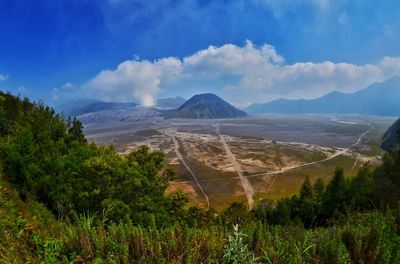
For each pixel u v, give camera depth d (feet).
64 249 28.04
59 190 89.56
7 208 41.27
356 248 25.25
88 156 111.75
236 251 22.76
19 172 91.15
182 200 110.42
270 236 28.53
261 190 390.63
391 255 24.27
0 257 24.88
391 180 93.35
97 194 88.22
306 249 24.77
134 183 91.76
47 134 127.34
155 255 25.39
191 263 24.58
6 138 116.67
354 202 111.34
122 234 28.66
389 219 32.81
